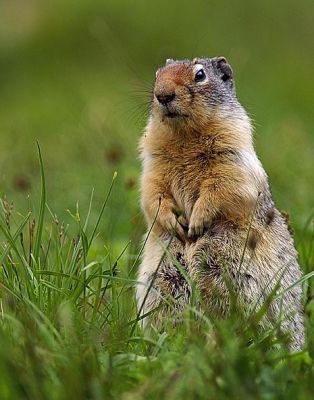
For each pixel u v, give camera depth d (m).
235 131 13.64
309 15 43.50
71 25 45.41
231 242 12.96
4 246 13.53
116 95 32.03
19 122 33.78
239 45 41.00
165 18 44.16
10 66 43.41
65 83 39.91
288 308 12.69
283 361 9.98
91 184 19.70
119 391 9.06
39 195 18.75
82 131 25.22
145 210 13.81
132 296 12.77
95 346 9.88
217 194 13.12
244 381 9.01
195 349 9.68
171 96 13.51
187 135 13.59
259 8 44.16
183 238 13.27
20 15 48.16
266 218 13.31
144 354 10.46
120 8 45.53
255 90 33.91
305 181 20.30
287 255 13.36
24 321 10.17
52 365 9.31
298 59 39.59
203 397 8.79
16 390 8.87
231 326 10.60
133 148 22.27
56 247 12.80
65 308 10.72
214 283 12.77
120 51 41.91
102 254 15.39
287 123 26.61
